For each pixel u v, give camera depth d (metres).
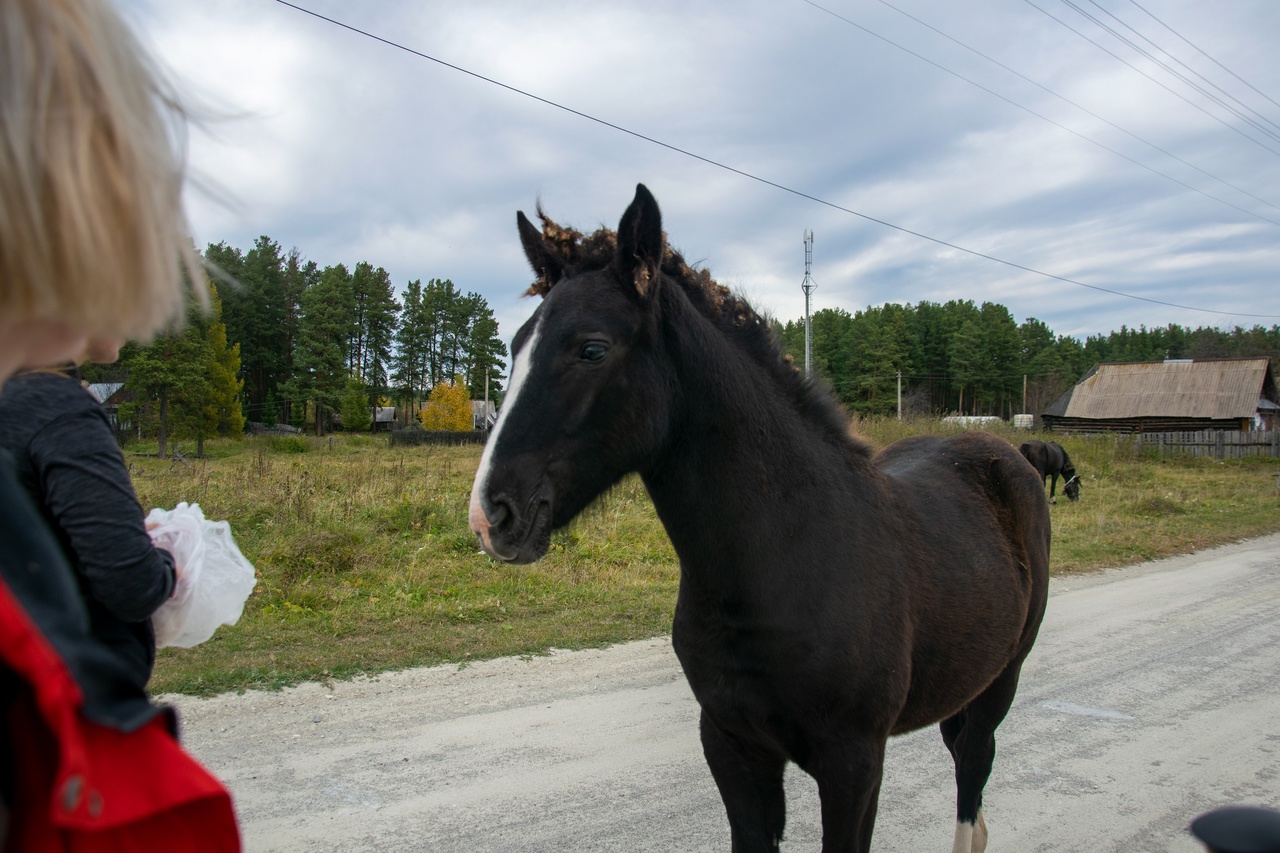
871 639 2.15
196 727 4.14
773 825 2.29
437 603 6.64
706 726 2.28
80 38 0.58
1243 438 29.84
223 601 1.37
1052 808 3.57
